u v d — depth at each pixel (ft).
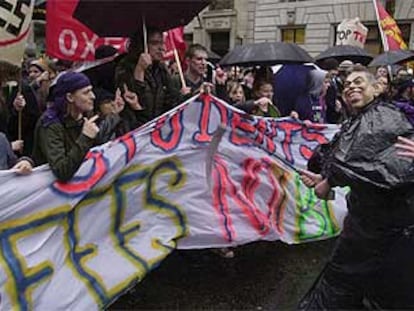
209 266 16.05
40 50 38.86
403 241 10.02
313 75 21.57
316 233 16.10
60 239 10.94
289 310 13.43
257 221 14.39
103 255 11.59
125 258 11.82
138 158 12.40
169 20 15.15
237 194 14.38
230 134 14.52
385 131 9.84
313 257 17.25
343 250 10.70
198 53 16.47
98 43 16.90
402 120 9.96
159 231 12.69
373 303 10.75
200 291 14.23
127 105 13.70
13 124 16.12
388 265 10.18
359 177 9.76
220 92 20.54
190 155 13.44
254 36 93.50
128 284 11.55
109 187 11.84
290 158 15.99
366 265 10.39
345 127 10.98
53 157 10.69
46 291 10.52
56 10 15.81
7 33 12.80
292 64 20.17
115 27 14.47
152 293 13.94
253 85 19.35
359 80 10.82
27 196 10.41
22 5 12.94
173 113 13.05
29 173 10.48
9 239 10.21
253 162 14.94
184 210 13.21
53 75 19.30
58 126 10.98
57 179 10.78
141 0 13.91
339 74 24.16
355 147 9.98
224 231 13.70
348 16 80.53
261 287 14.70
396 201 9.89
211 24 98.63
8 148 11.46
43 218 10.64
